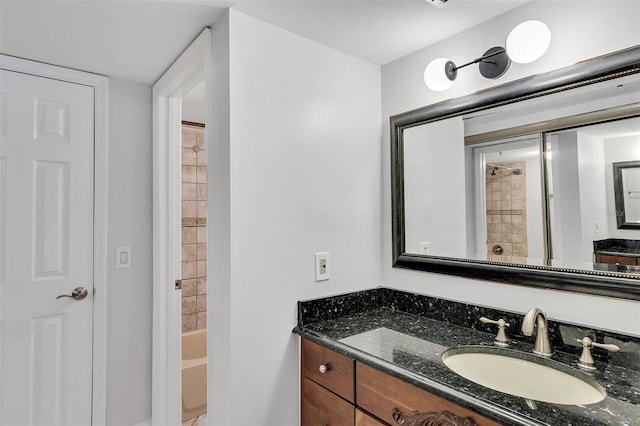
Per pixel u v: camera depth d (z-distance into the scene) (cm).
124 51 167
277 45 149
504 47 140
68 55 171
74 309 185
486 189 147
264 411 142
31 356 174
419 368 110
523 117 136
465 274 151
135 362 202
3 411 168
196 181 315
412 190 174
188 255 311
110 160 196
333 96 168
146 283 207
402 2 132
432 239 165
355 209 176
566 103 125
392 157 181
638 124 110
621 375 105
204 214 320
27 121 175
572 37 122
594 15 117
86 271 188
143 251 206
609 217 116
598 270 117
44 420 176
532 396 113
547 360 116
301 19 143
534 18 132
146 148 209
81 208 188
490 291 145
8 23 141
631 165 112
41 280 177
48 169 180
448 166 159
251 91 141
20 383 171
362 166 179
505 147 141
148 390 205
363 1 132
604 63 115
